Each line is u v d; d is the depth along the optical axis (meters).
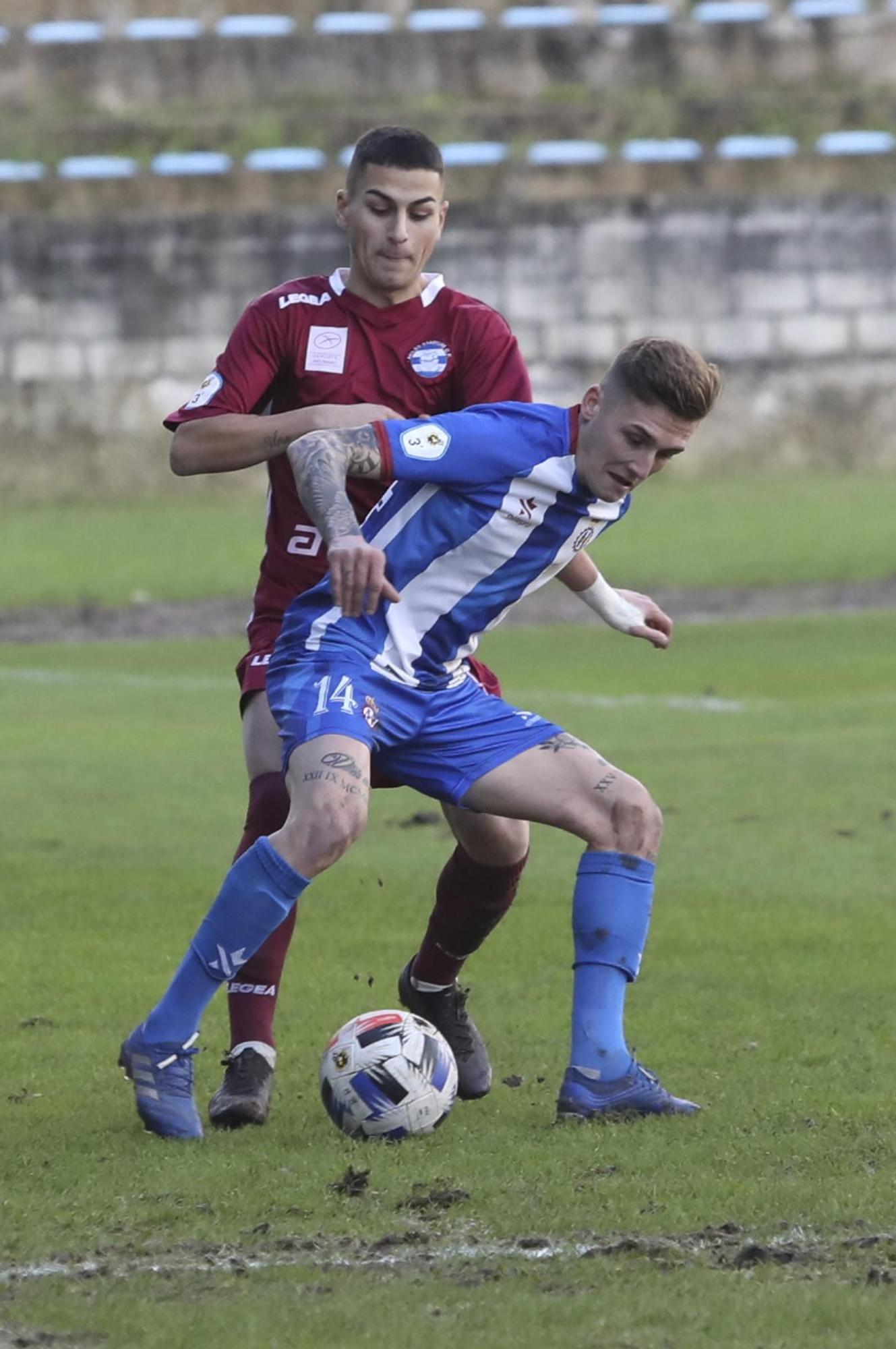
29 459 80.44
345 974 19.16
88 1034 17.03
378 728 14.13
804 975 18.84
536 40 97.06
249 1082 14.41
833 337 83.81
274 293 16.41
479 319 16.48
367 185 15.88
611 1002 14.28
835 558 62.19
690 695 38.81
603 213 82.56
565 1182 12.41
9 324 80.06
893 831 25.81
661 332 83.25
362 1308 10.04
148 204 88.06
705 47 97.94
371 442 13.78
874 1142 13.27
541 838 26.70
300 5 100.56
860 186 90.00
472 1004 18.11
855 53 98.12
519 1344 9.48
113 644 49.41
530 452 13.95
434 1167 12.87
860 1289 10.30
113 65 95.88
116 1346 9.54
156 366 81.12
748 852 24.62
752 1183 12.25
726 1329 9.67
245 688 15.77
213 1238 11.36
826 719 35.38
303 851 13.52
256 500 79.69
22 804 28.53
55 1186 12.48
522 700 38.22
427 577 14.18
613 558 62.53
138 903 22.36
